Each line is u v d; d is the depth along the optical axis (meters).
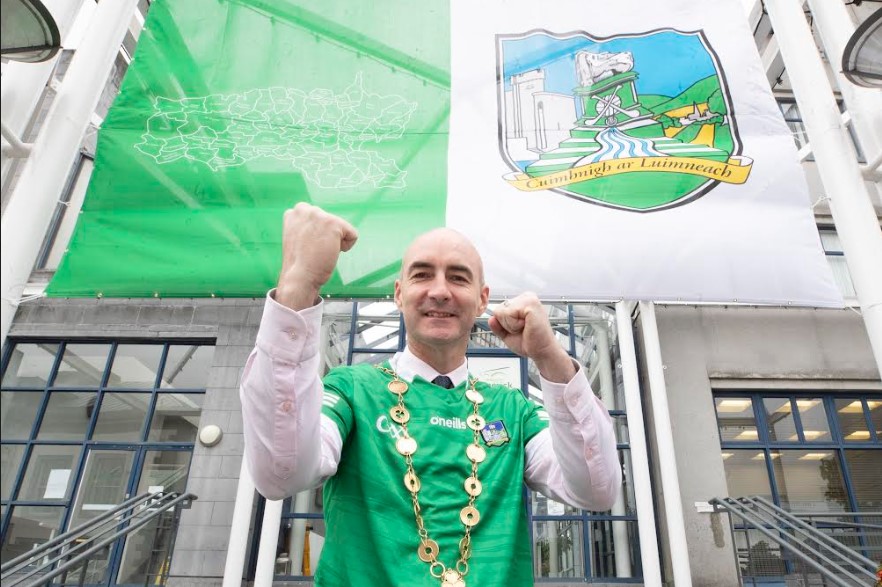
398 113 4.20
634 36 4.46
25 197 2.11
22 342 6.23
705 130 4.08
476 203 3.87
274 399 1.11
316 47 4.43
